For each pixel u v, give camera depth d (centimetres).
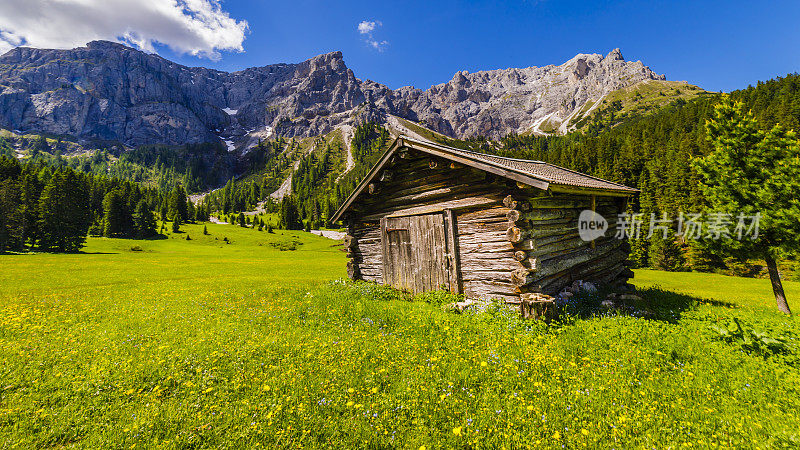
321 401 486
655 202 6612
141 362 647
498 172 923
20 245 7269
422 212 1220
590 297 1047
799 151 1316
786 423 422
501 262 988
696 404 475
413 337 761
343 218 1595
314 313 1012
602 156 10331
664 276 2997
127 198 13025
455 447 392
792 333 730
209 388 533
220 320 991
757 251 1362
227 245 10212
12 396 525
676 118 12525
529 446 385
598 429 420
